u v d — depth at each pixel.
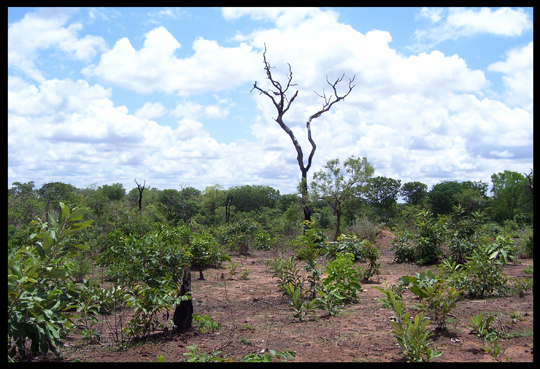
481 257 7.48
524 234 14.87
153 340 5.10
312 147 24.56
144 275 5.97
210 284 10.39
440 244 13.38
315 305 6.99
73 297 5.27
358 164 21.80
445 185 57.62
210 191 48.06
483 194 60.56
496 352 4.00
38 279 4.24
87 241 12.84
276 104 25.20
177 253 6.49
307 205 22.67
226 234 19.44
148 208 35.12
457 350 4.42
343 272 7.65
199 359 3.93
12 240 8.80
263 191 69.94
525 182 47.03
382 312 6.64
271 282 10.66
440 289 5.33
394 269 12.52
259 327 5.92
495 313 5.88
